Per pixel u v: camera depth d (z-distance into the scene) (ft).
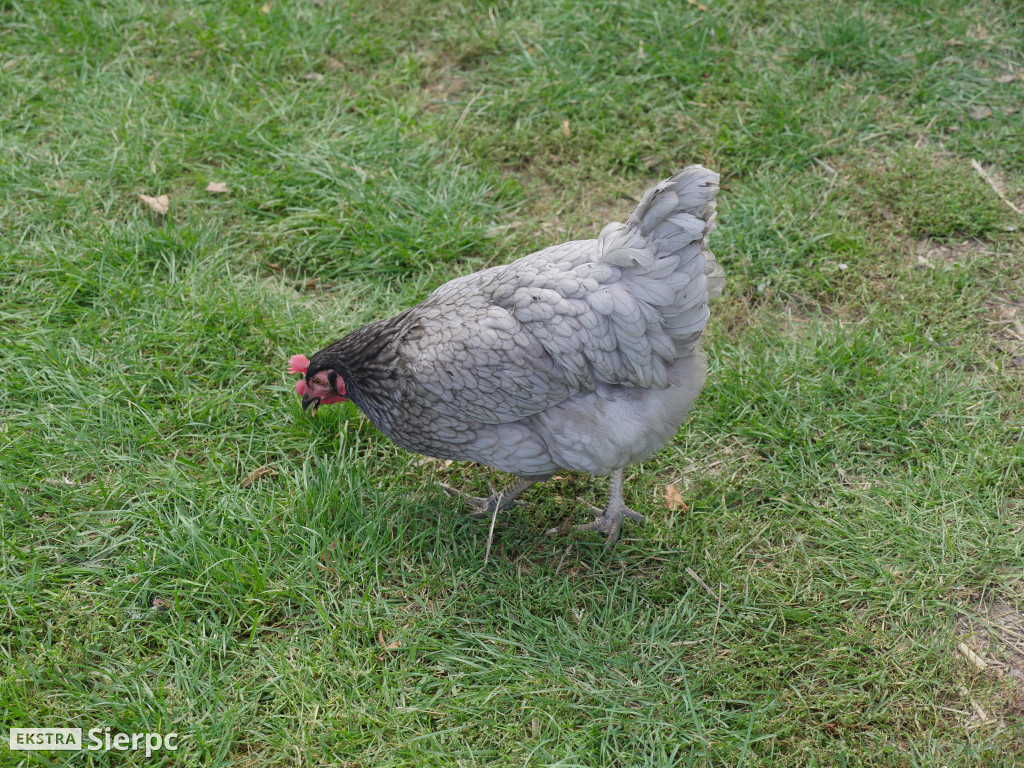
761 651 5.08
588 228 6.46
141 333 5.91
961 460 5.53
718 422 5.73
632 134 6.86
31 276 6.14
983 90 6.92
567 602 5.25
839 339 5.90
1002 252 6.25
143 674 5.03
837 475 5.57
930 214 6.37
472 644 5.14
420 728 4.91
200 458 5.62
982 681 4.98
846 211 6.45
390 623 5.14
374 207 6.42
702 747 4.85
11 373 5.75
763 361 5.89
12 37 7.16
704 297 4.92
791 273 6.24
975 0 7.39
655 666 5.06
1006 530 5.32
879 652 5.06
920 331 5.95
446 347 5.03
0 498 5.41
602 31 7.30
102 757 4.82
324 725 4.90
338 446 5.65
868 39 7.17
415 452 5.38
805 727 4.90
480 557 5.39
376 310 6.10
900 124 6.84
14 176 6.48
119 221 6.42
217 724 4.88
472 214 6.45
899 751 4.82
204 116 6.84
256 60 7.15
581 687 5.00
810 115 6.84
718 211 6.46
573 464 5.16
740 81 7.01
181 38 7.27
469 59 7.30
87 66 7.05
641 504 5.53
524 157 6.82
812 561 5.31
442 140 6.85
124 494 5.48
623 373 4.99
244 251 6.32
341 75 7.16
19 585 5.17
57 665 5.00
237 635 5.16
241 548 5.31
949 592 5.20
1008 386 5.75
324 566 5.30
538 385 5.01
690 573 5.31
